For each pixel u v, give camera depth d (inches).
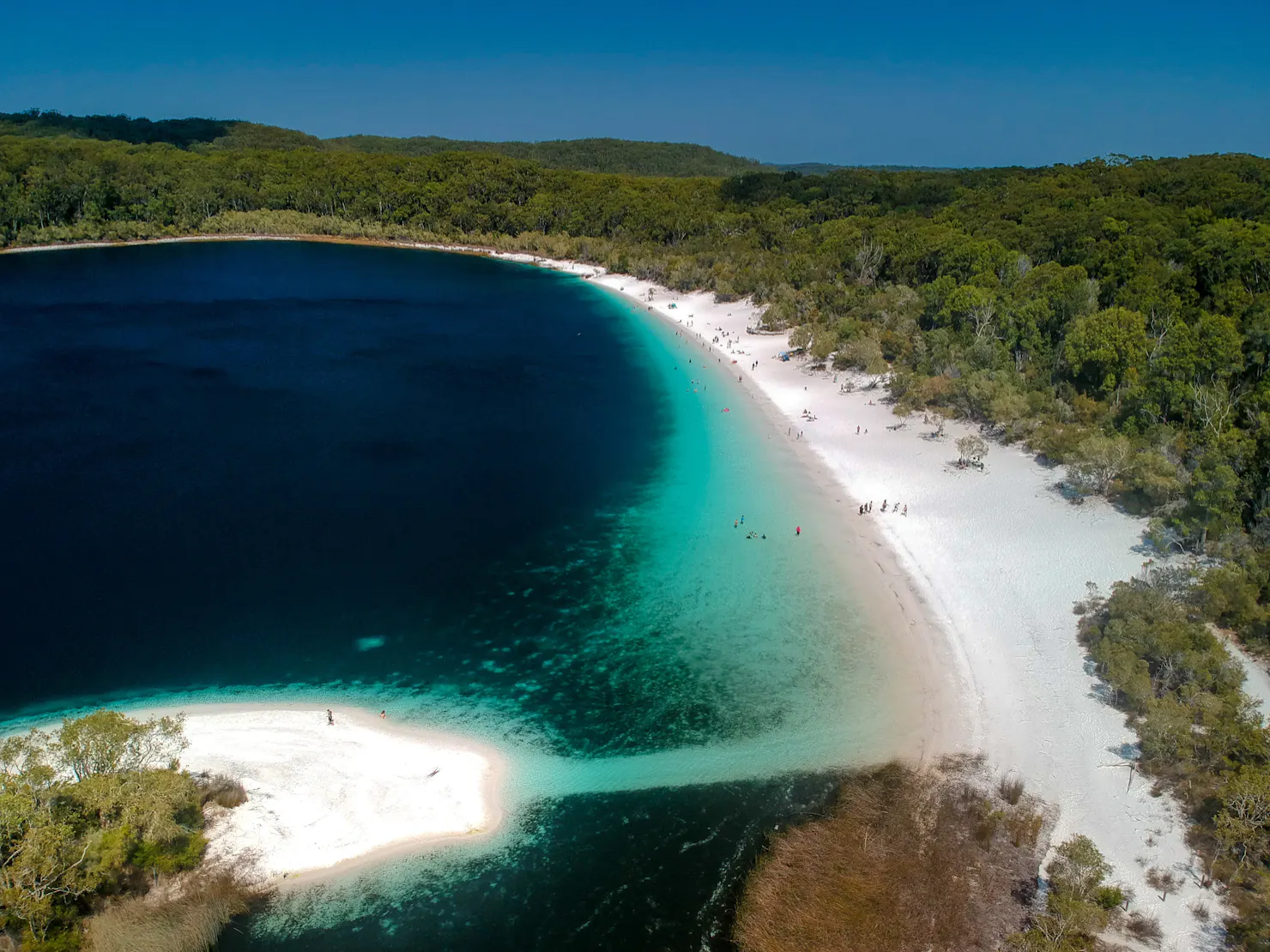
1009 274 6259.8
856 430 4675.2
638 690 2657.5
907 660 2792.8
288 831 2076.8
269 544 3435.0
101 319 6825.8
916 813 2165.4
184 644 2778.1
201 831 2048.5
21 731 2378.2
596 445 4586.6
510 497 3941.9
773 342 6505.9
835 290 6899.6
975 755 2361.0
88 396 5044.3
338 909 1904.5
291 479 4042.8
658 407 5206.7
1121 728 2410.2
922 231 7529.5
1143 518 3464.6
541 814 2172.7
